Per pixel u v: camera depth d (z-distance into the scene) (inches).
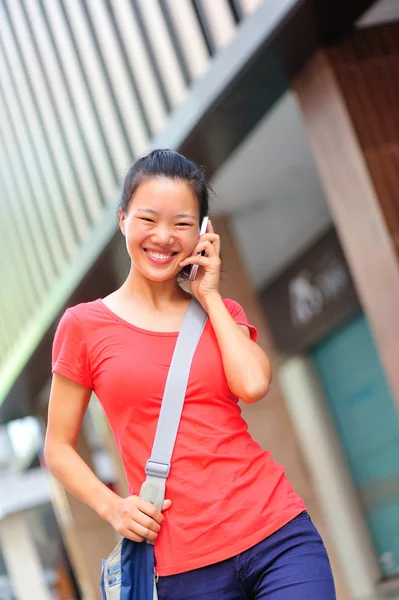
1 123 533.6
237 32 305.1
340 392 605.6
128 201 124.4
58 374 123.6
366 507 601.3
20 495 1010.1
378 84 298.5
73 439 125.9
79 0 413.7
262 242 558.3
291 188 487.5
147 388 118.8
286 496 119.6
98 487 120.7
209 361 121.3
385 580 588.1
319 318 582.6
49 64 458.6
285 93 329.4
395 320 293.0
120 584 117.5
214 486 116.6
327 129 305.6
